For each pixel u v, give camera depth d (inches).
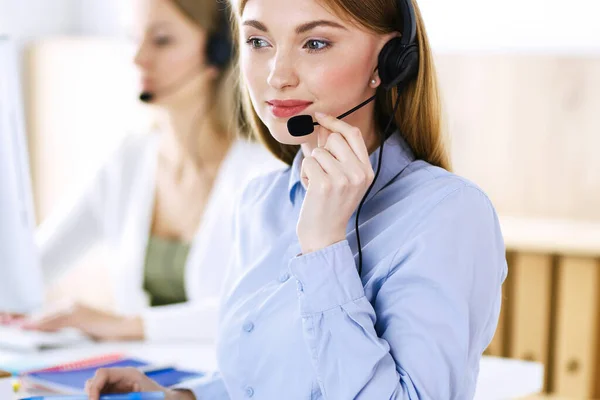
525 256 109.6
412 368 46.2
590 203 117.5
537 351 110.2
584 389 108.9
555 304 109.3
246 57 53.2
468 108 119.0
